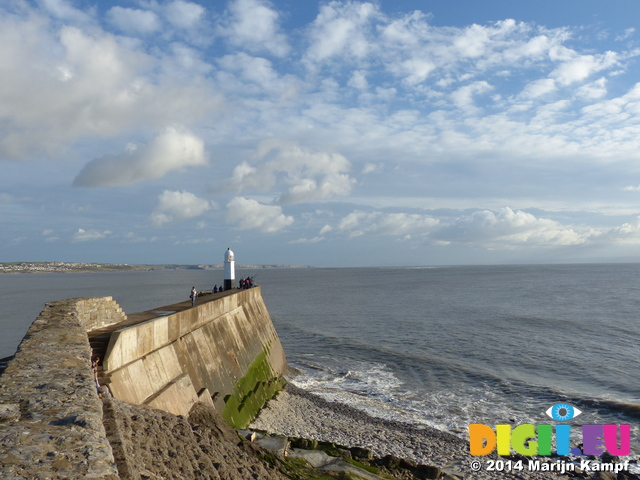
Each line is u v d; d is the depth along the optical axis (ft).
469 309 226.58
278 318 207.62
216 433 41.42
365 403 89.40
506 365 114.62
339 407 86.69
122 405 32.27
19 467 14.96
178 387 52.19
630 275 624.59
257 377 90.84
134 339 49.67
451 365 115.44
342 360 124.88
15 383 25.54
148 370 51.01
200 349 70.03
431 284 461.78
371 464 58.80
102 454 16.67
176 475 26.45
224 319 87.81
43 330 41.22
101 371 42.86
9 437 17.49
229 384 74.90
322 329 174.29
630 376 102.53
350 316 210.38
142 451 25.93
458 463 64.03
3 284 596.29
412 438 72.28
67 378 26.84
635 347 131.44
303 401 89.97
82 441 17.63
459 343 141.38
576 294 307.37
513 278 568.41
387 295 327.88
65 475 14.69
